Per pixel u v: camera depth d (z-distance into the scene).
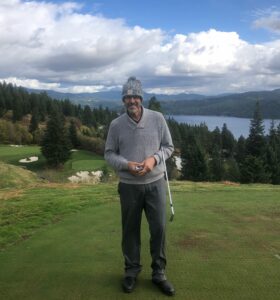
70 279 4.56
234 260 5.13
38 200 9.41
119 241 5.98
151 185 4.21
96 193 10.55
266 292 4.19
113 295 4.15
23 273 4.75
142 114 4.21
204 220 7.27
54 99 132.12
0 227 6.81
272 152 54.97
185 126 86.50
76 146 89.56
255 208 8.38
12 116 117.19
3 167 20.91
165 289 4.14
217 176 59.22
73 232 6.50
